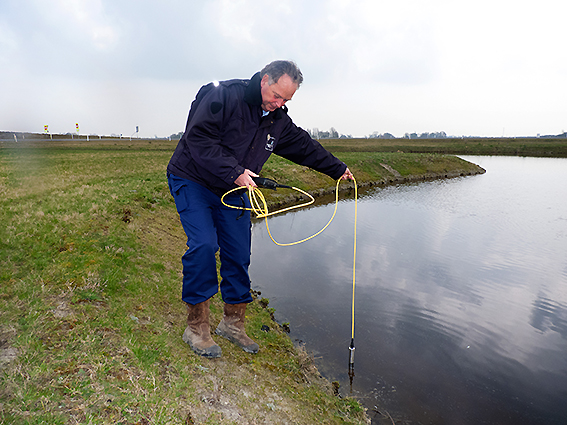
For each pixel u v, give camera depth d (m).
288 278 7.28
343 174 3.33
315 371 4.07
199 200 2.67
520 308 6.52
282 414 2.77
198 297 2.82
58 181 12.36
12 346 2.33
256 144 2.72
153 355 2.64
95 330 2.73
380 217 14.40
